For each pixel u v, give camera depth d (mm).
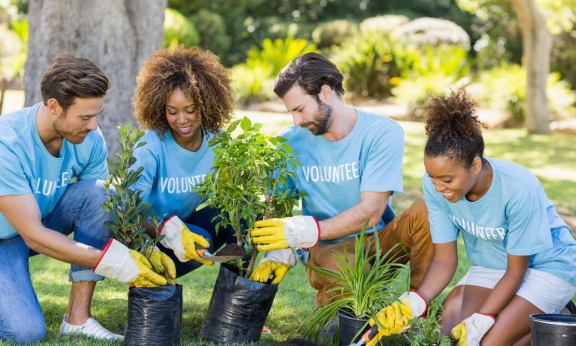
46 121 2641
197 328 2998
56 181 2811
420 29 17078
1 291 2635
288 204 2805
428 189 2779
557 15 13836
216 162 2721
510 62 21266
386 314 2566
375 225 2959
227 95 2949
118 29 6762
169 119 2834
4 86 7691
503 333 2598
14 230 2723
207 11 19281
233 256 2678
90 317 2830
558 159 10227
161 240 2906
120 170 2631
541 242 2650
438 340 2543
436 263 2828
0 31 16906
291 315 3295
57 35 6621
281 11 22438
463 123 2449
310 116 2869
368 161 2982
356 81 15461
